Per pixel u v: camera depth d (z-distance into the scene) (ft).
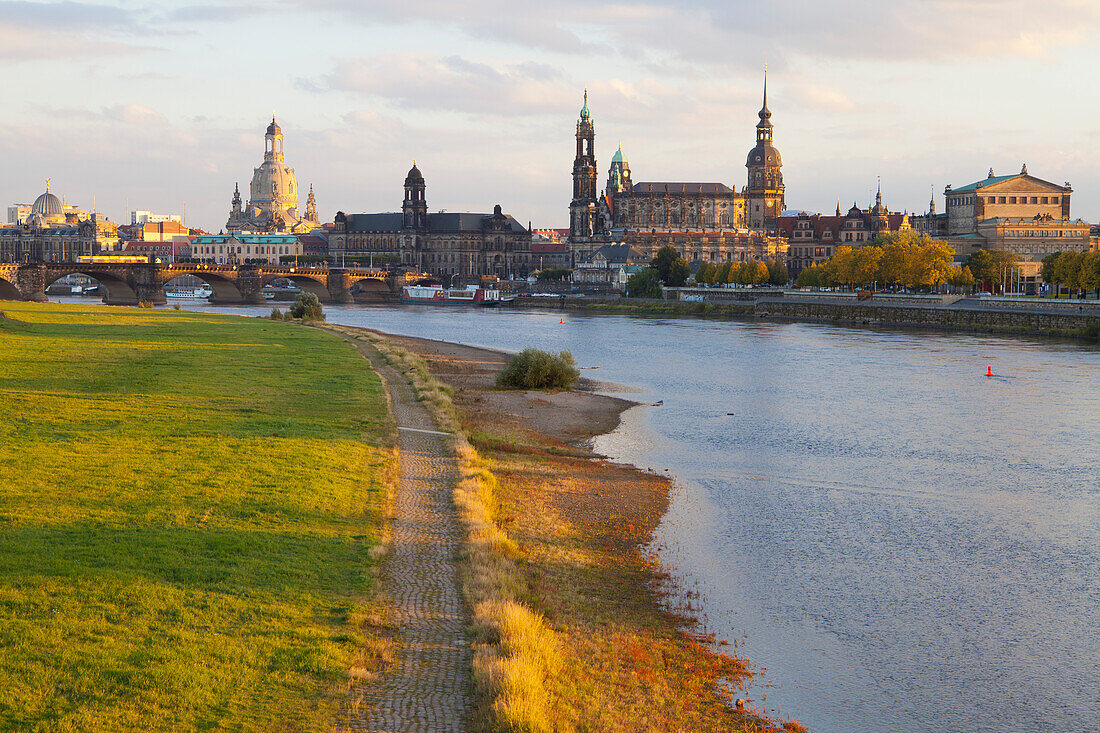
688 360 451.94
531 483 183.73
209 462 159.33
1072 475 208.85
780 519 170.09
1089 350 490.08
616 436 247.70
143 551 114.42
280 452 170.50
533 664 93.71
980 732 98.94
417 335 643.86
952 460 223.30
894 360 447.01
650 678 101.86
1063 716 102.53
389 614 104.22
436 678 90.84
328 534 127.75
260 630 96.43
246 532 124.67
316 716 82.43
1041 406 304.09
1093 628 124.88
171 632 93.76
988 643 119.75
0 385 236.63
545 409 286.46
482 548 127.75
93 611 96.94
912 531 164.96
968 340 559.79
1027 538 162.09
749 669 109.40
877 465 217.15
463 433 216.13
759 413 288.71
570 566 136.15
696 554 148.56
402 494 153.89
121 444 170.19
